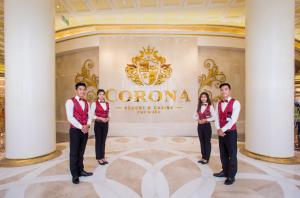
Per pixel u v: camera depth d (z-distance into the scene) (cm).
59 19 762
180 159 464
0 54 1157
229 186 324
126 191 308
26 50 441
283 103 442
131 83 779
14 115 438
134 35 779
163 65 780
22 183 337
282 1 441
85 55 822
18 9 437
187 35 785
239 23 814
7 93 445
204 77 818
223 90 340
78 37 794
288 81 444
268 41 450
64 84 848
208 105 433
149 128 775
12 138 438
